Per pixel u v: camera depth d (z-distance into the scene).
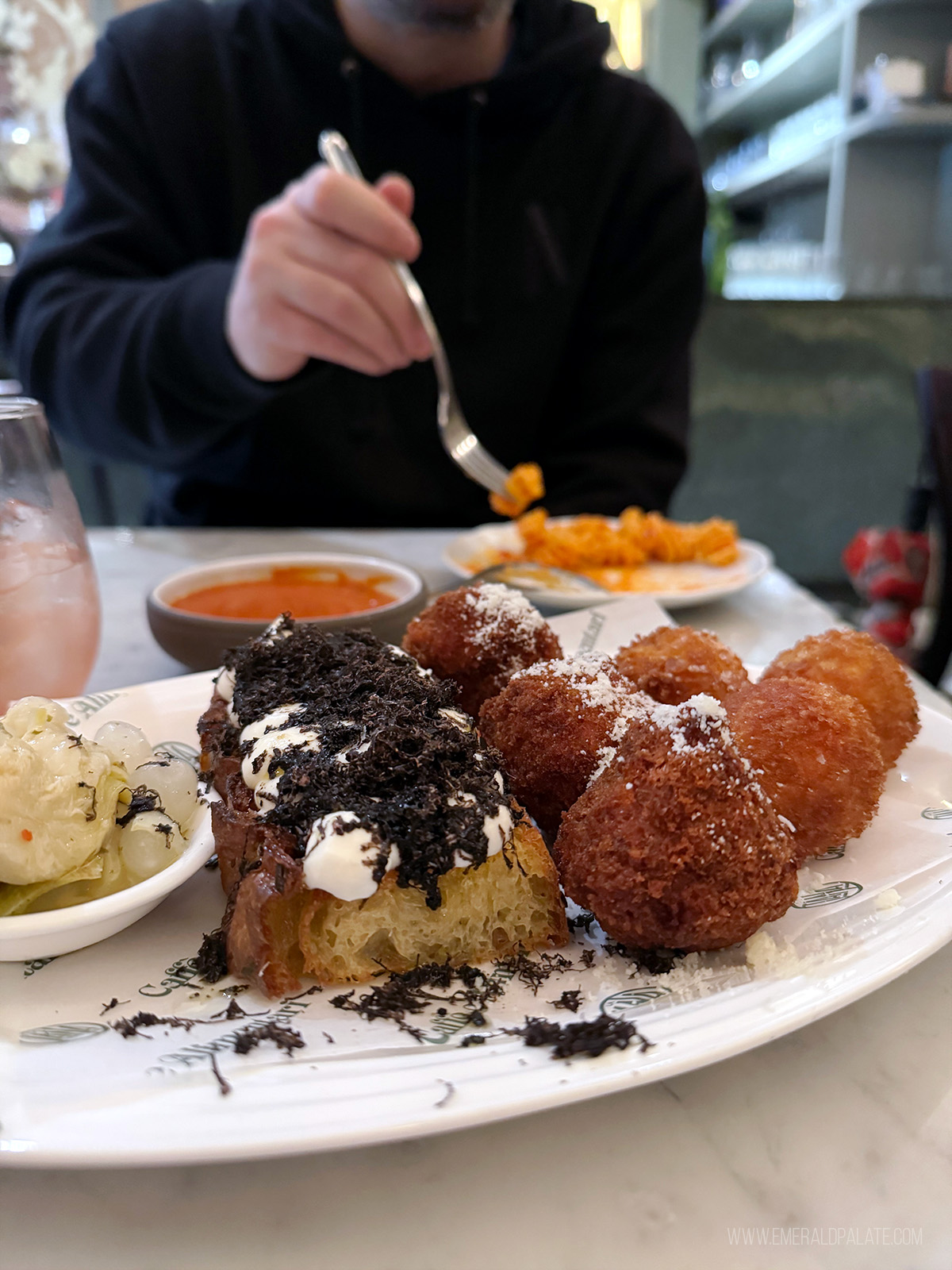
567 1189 0.17
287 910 0.21
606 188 0.75
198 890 0.24
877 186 1.26
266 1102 0.16
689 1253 0.16
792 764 0.24
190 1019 0.19
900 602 0.81
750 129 1.61
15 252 1.11
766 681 0.28
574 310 0.76
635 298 0.78
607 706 0.26
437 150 0.70
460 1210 0.17
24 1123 0.16
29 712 0.22
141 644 0.43
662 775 0.21
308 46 0.69
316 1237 0.16
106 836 0.22
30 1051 0.18
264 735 0.25
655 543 0.54
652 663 0.31
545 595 0.44
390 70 0.73
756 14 1.41
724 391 1.23
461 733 0.24
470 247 0.70
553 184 0.73
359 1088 0.17
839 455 1.25
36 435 0.30
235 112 0.70
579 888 0.22
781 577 0.54
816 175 1.42
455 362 0.72
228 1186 0.17
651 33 1.55
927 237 1.30
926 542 0.80
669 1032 0.18
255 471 0.70
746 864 0.20
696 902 0.20
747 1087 0.19
